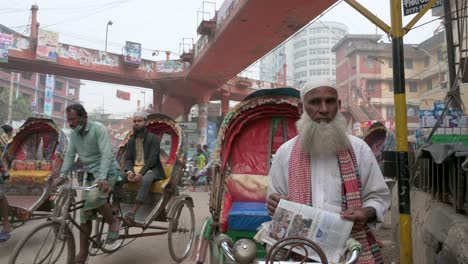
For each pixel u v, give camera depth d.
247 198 3.52
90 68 18.48
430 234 3.12
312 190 1.71
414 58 31.94
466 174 2.80
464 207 2.87
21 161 5.60
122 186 4.46
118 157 4.96
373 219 1.66
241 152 3.77
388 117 32.94
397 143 3.73
